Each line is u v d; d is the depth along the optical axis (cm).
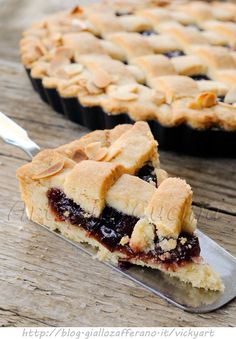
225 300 36
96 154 40
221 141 45
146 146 40
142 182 38
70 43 50
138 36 51
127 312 36
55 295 36
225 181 44
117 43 51
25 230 40
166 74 47
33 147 43
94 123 48
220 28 53
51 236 40
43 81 49
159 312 36
